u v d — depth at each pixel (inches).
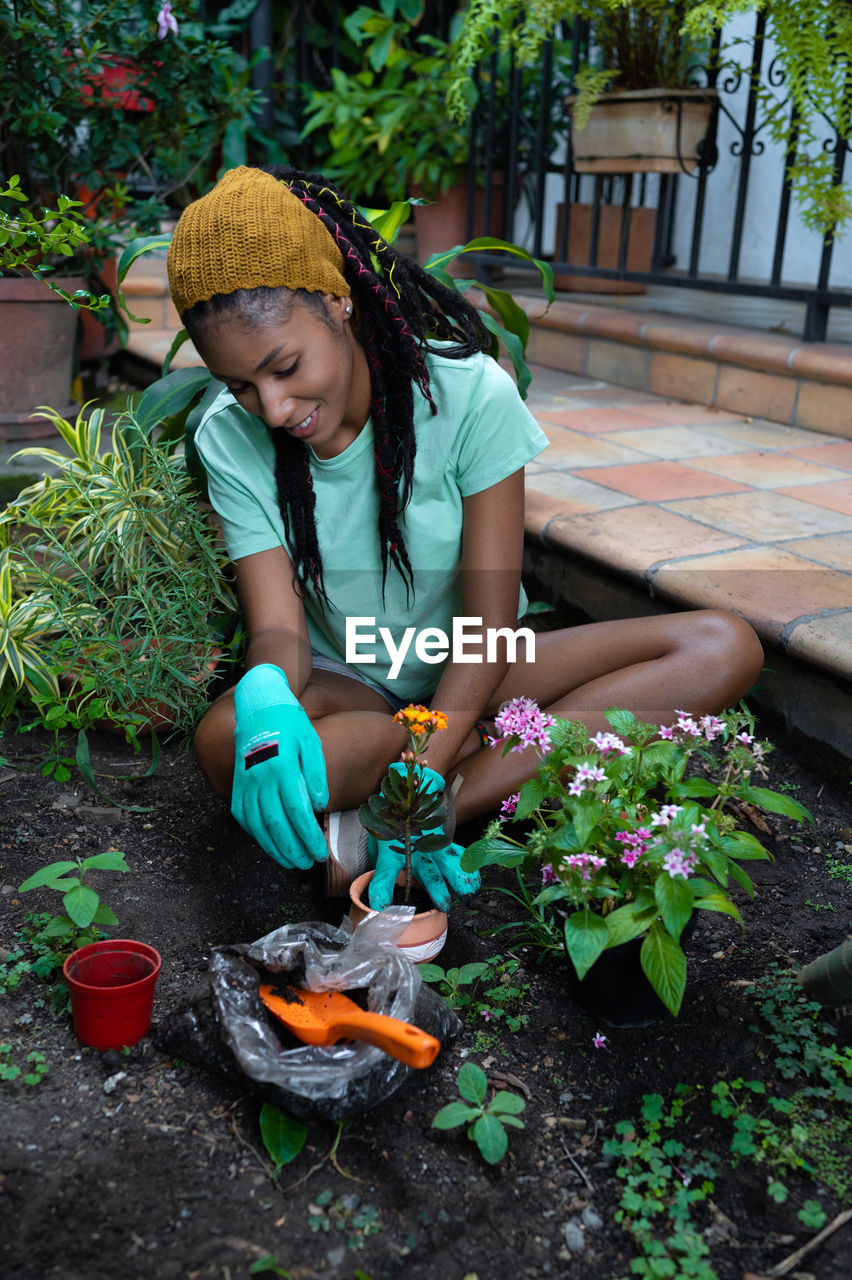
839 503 107.6
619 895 53.5
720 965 62.1
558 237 186.9
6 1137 49.2
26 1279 43.1
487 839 58.9
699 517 102.7
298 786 57.3
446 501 67.3
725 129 188.1
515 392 65.6
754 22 174.4
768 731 86.1
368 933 55.5
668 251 202.5
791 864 72.0
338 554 68.8
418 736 60.3
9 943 62.3
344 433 64.5
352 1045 51.6
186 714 83.7
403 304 62.6
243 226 52.7
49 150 126.2
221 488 68.8
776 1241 46.1
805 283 183.9
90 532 87.4
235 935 64.2
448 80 172.7
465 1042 56.6
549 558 104.3
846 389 129.9
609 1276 44.8
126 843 73.0
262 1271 44.0
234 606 88.2
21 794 78.5
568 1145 50.8
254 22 184.7
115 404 142.0
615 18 154.3
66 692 86.5
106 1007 52.9
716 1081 54.1
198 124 140.3
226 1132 50.6
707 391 147.3
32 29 111.3
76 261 130.7
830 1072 53.3
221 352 54.7
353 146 186.7
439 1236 46.2
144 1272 43.7
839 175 131.3
